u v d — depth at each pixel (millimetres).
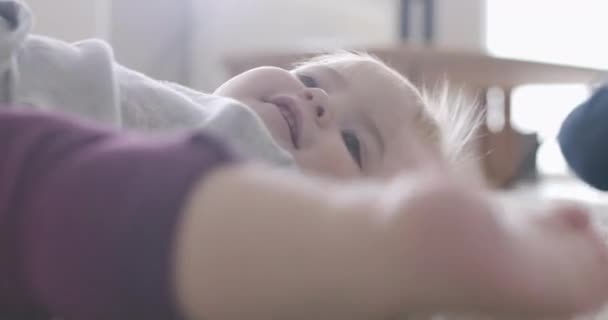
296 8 3047
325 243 314
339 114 673
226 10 3041
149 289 311
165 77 3053
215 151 337
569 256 355
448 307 323
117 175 330
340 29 3123
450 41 3273
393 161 643
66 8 1362
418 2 3170
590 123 673
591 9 3391
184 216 313
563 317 351
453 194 313
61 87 550
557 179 3129
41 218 333
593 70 2475
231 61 2076
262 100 678
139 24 2949
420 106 687
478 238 306
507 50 3416
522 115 3297
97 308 325
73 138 364
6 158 355
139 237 312
